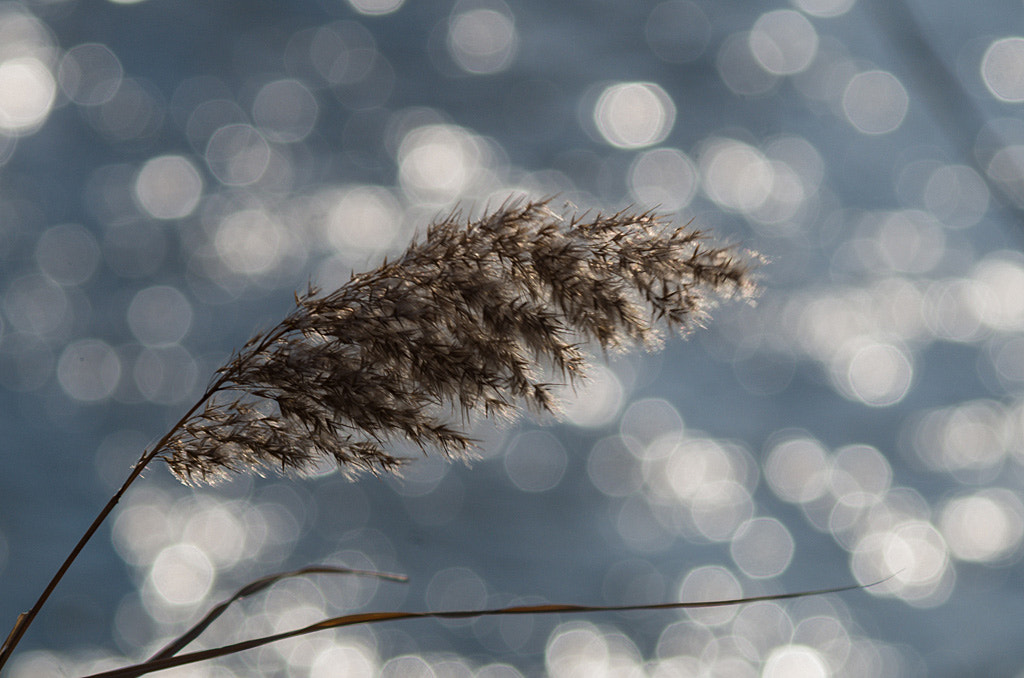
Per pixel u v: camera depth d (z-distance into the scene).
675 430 13.49
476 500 11.73
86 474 11.60
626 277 1.78
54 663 8.67
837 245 18.95
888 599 10.16
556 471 12.39
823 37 26.53
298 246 17.48
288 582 10.27
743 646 9.55
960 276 17.64
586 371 1.78
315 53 24.41
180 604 9.75
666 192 21.03
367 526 11.22
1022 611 9.63
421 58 24.67
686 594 10.43
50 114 20.66
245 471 1.83
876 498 12.23
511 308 1.71
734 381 14.80
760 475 12.70
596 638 9.62
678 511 11.91
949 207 19.84
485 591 10.32
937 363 15.30
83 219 17.36
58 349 13.99
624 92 24.11
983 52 21.38
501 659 9.32
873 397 14.52
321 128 21.78
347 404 1.71
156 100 21.91
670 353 15.21
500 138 22.38
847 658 9.23
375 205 19.20
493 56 25.06
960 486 12.37
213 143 20.62
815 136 22.70
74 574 9.88
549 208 1.81
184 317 15.12
